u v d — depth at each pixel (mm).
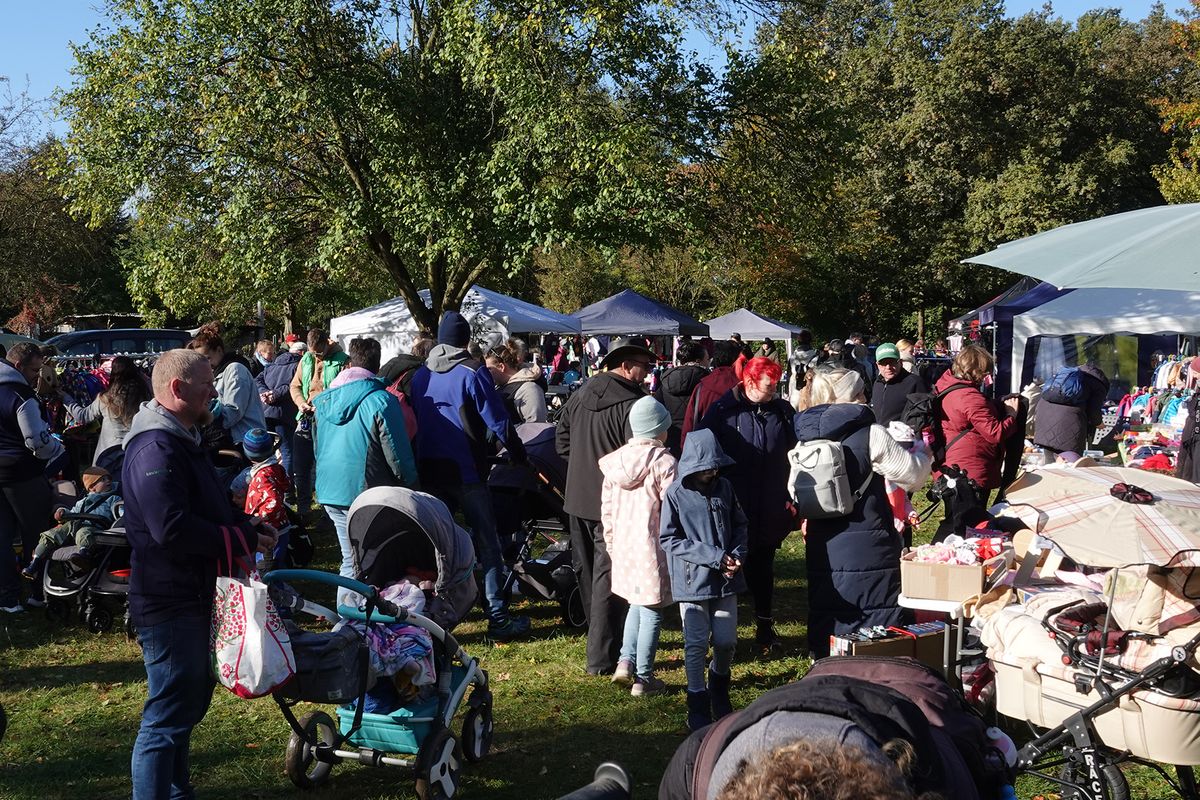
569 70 19203
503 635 7469
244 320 31219
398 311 19359
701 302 45062
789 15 21656
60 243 35562
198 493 3967
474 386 7188
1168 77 47188
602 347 26906
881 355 10461
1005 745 2762
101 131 20031
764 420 6500
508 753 5391
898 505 6570
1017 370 20344
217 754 5348
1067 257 5109
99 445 8094
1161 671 3725
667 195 19141
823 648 5938
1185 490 4238
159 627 3873
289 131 20422
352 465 6570
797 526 6539
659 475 6000
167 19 19828
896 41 42125
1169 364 15523
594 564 6684
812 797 1610
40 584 8219
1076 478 4348
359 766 5184
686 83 20234
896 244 40781
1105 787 3904
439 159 20375
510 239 18750
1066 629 4113
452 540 5191
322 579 4215
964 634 5539
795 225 22219
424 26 21391
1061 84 40312
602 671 6625
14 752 5449
